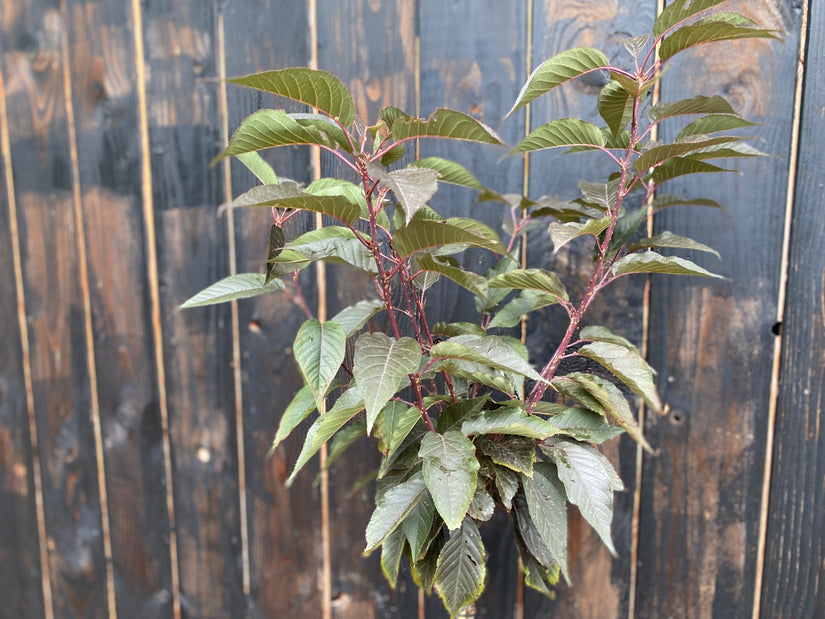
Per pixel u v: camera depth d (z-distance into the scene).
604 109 0.59
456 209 0.78
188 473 0.97
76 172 0.94
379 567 0.90
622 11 0.70
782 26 0.67
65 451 1.03
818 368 0.71
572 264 0.76
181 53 0.87
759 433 0.74
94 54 0.91
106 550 1.04
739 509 0.76
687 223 0.73
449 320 0.78
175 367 0.95
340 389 0.66
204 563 0.99
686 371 0.75
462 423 0.58
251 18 0.83
